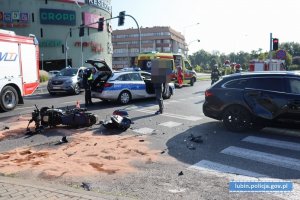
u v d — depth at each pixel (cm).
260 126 899
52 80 1948
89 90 1423
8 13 6469
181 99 1689
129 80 1488
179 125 986
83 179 541
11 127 950
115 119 902
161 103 1207
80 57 7306
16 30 6531
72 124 934
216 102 911
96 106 1409
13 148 731
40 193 455
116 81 1439
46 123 914
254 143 768
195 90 2295
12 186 484
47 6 6762
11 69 1304
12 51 1309
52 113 924
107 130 909
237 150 710
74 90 1956
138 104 1473
